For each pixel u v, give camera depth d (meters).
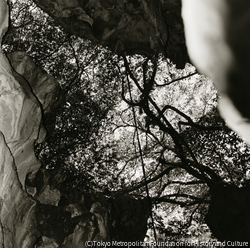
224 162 15.70
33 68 9.16
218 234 13.20
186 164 15.77
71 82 15.44
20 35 14.63
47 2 10.21
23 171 7.20
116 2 10.01
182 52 12.31
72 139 15.27
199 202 15.58
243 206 12.78
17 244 6.29
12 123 5.79
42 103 9.32
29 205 7.27
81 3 10.09
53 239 7.78
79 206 10.98
